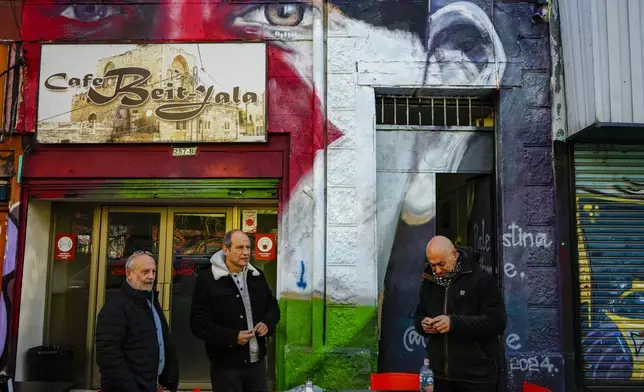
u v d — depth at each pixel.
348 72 6.39
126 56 6.41
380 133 6.59
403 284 6.46
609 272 6.29
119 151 6.38
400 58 6.39
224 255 4.61
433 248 4.16
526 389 4.00
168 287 6.86
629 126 5.64
